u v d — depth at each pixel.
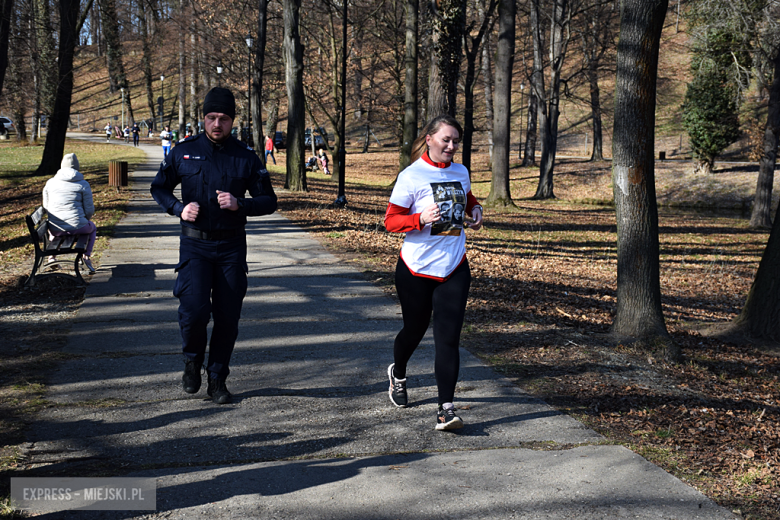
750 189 31.48
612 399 4.70
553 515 3.01
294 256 10.08
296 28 20.34
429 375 5.07
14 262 8.88
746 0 20.97
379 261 9.91
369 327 6.36
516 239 15.70
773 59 22.17
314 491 3.17
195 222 4.04
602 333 6.61
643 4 6.01
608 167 38.16
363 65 38.38
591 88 38.62
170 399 4.39
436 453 3.66
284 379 4.87
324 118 61.84
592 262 12.90
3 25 16.52
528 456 3.65
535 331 6.57
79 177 7.90
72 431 3.82
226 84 40.62
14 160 33.53
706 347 6.86
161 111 59.28
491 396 4.65
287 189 21.19
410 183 3.88
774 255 7.11
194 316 4.04
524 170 39.94
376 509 3.01
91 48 79.00
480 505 3.08
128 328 5.97
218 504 3.02
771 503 3.20
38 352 5.22
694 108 34.00
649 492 3.26
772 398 5.20
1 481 3.18
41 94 37.53
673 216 26.19
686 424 4.30
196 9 34.69
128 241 10.59
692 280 12.45
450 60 16.38
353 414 4.23
